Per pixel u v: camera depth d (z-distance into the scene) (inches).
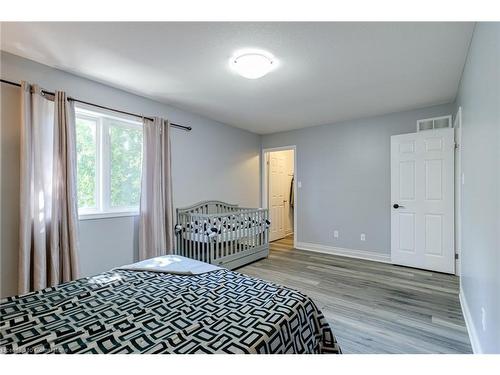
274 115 163.9
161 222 132.1
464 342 75.1
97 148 117.0
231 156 190.9
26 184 88.0
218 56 90.4
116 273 71.2
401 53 87.7
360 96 129.4
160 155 134.3
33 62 94.0
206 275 69.6
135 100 127.5
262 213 171.6
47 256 94.8
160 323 45.5
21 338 40.8
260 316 47.7
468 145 86.3
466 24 71.1
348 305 99.4
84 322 45.6
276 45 83.0
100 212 115.6
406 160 148.1
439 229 138.3
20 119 90.6
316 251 189.2
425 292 111.7
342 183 178.4
